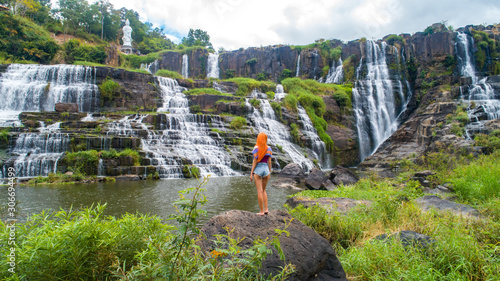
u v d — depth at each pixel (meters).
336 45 58.22
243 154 28.02
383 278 4.42
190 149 26.56
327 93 45.84
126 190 15.73
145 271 2.83
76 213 3.92
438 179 14.52
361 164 33.19
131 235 3.88
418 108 40.75
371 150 43.97
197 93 40.25
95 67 36.22
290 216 4.77
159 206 11.85
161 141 26.41
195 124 31.06
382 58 50.38
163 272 2.70
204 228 4.12
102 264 3.34
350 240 6.39
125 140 23.52
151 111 35.81
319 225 6.96
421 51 49.34
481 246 4.91
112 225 3.93
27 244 3.27
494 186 9.77
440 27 56.06
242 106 36.19
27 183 17.36
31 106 32.31
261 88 46.47
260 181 4.90
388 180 16.84
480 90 36.72
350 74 52.44
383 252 4.93
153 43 90.00
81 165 20.16
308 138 36.94
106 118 28.91
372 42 52.00
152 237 3.87
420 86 45.19
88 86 34.62
